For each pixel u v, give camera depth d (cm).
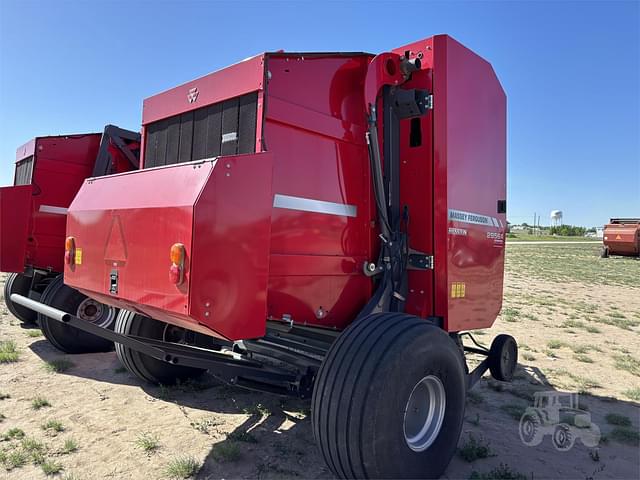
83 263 388
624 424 472
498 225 523
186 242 275
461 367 362
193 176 295
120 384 540
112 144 735
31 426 419
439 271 424
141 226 317
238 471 353
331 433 294
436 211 423
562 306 1305
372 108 393
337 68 380
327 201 370
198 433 415
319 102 366
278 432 422
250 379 371
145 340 414
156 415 452
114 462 359
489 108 509
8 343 683
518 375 633
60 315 402
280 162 338
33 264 702
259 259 301
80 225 397
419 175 432
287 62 344
